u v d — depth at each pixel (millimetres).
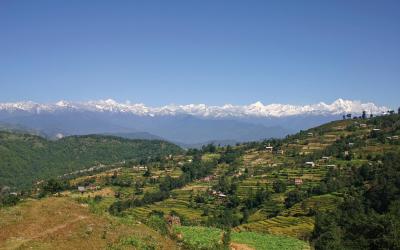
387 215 80062
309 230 133500
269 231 137250
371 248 78250
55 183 115500
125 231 55844
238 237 78188
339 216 122812
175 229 72375
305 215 169375
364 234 82875
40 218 55250
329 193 199125
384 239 74562
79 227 53719
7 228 50344
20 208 59688
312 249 78688
